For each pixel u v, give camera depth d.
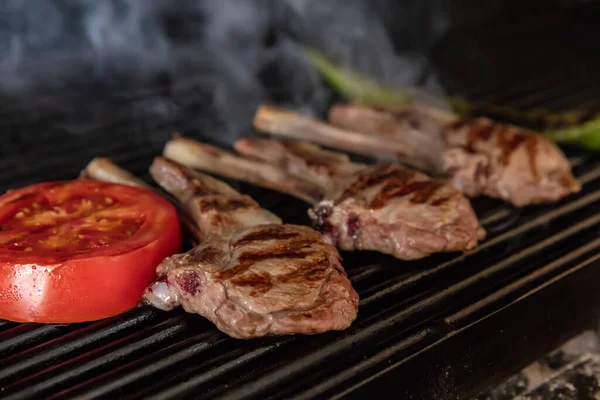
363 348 0.44
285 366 0.43
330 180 0.53
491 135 0.57
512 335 0.48
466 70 0.77
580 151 0.62
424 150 0.58
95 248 0.44
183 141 0.57
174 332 0.45
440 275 0.49
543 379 0.50
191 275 0.44
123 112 0.65
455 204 0.50
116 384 0.42
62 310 0.44
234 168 0.56
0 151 0.59
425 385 0.45
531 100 0.70
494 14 0.94
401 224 0.49
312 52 0.71
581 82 0.74
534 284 0.48
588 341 0.52
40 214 0.47
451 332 0.45
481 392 0.48
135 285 0.45
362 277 0.48
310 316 0.43
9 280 0.44
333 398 0.42
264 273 0.44
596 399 0.49
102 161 0.53
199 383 0.42
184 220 0.50
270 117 0.62
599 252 0.50
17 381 0.42
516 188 0.55
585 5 0.98
